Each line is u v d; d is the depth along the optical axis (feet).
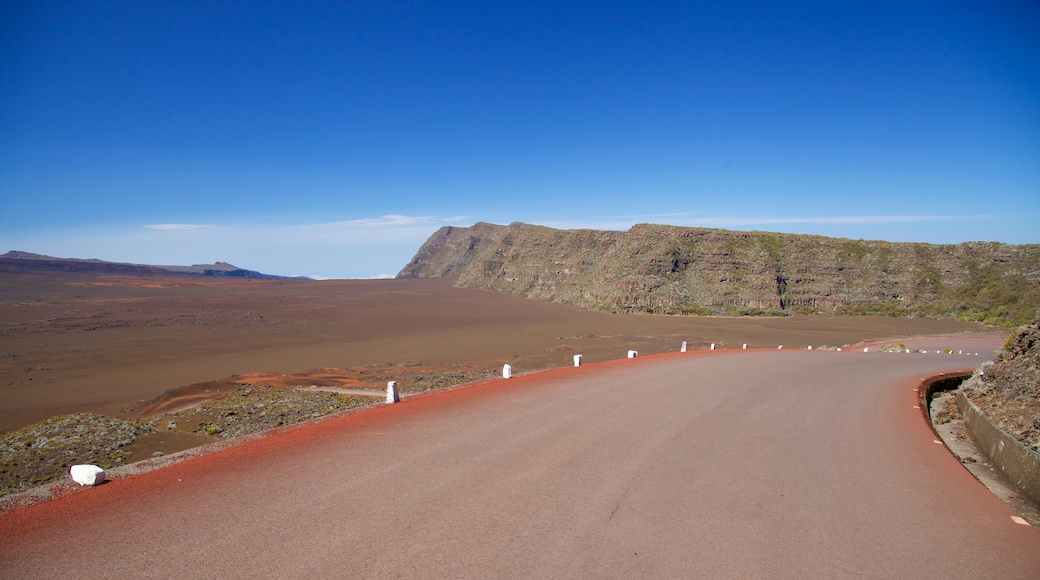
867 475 27.96
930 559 18.79
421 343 192.54
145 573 16.14
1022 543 20.49
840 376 68.74
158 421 58.29
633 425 36.45
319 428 34.32
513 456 28.55
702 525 20.62
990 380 52.16
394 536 18.74
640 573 16.71
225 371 134.51
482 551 17.79
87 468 23.71
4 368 137.90
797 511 22.52
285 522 19.75
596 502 22.48
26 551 17.47
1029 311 263.29
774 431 36.63
